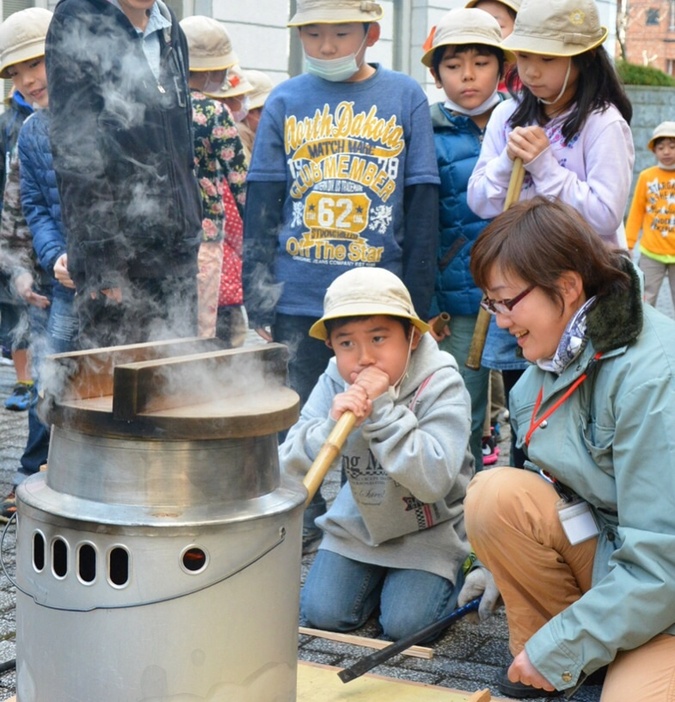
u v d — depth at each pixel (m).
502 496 2.30
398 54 10.40
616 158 3.08
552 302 2.08
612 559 2.03
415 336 2.70
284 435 3.59
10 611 2.91
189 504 1.71
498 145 3.32
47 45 2.88
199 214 3.14
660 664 1.96
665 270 7.95
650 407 1.96
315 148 3.40
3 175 4.50
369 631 2.84
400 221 3.40
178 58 3.06
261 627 1.77
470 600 2.75
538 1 3.09
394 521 2.75
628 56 31.77
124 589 1.69
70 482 1.76
